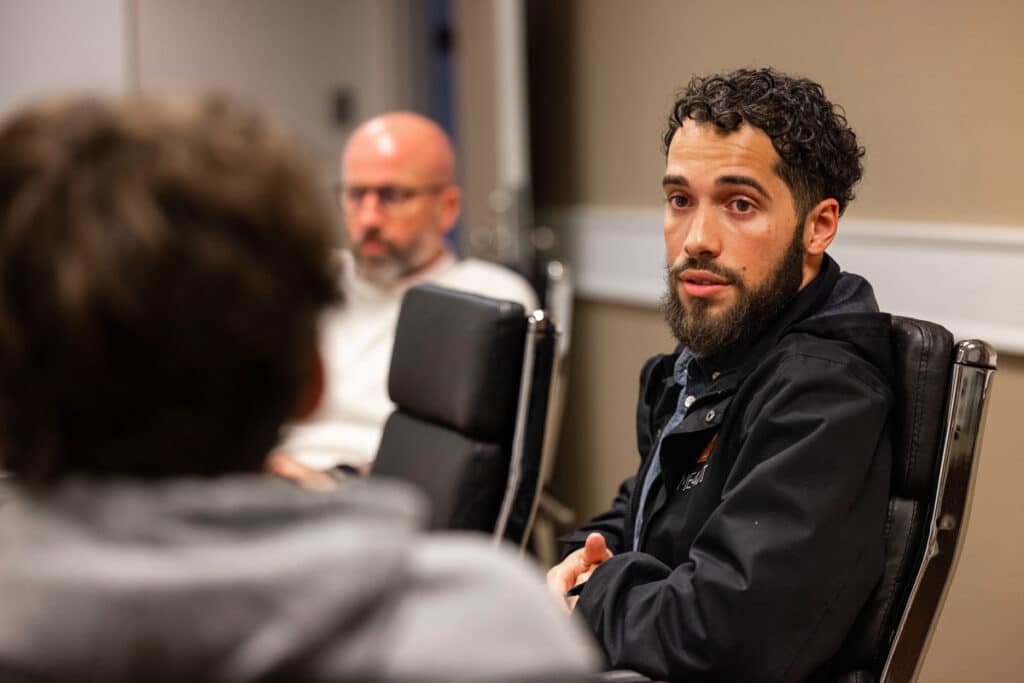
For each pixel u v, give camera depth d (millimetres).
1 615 598
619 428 3703
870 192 2646
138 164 631
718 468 1451
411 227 2824
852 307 1470
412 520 638
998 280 2314
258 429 671
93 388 628
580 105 3846
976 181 2363
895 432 1416
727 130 1443
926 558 1376
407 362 1937
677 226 1504
